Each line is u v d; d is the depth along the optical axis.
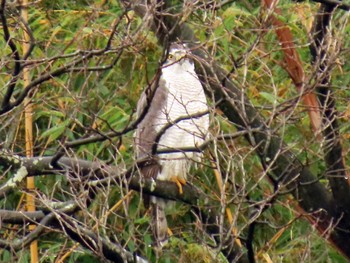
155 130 10.96
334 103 10.33
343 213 10.68
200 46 9.52
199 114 9.26
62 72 9.06
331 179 10.60
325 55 9.09
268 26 10.38
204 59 10.21
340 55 9.81
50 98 10.95
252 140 8.91
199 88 11.16
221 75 10.27
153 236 11.10
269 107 9.62
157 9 9.84
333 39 9.83
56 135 11.76
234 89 10.11
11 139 10.10
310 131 10.98
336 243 10.89
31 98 9.92
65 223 8.80
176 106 11.04
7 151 9.38
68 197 11.63
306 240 10.37
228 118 10.30
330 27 9.69
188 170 10.77
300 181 10.32
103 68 9.09
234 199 8.68
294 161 10.12
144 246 11.61
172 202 11.07
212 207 9.76
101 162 9.30
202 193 9.99
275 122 10.43
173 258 11.55
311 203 10.69
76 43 11.73
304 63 11.82
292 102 9.34
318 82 9.08
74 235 9.12
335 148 10.47
